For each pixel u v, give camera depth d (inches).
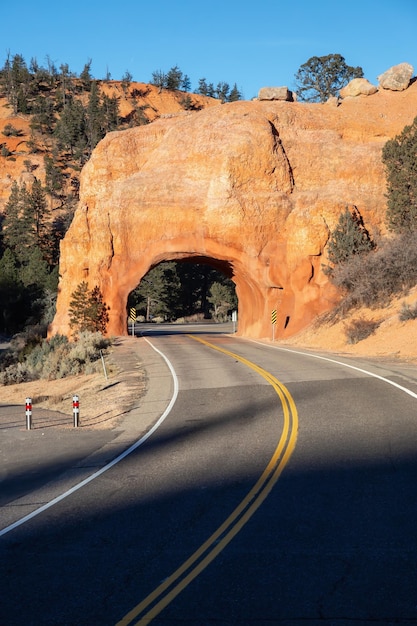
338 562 283.3
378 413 644.1
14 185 4773.6
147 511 382.6
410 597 246.2
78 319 2103.8
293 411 680.4
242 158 1994.3
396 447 502.6
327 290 1843.0
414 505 361.1
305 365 1083.9
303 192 2021.4
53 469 540.1
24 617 246.7
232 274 2260.1
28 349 1982.0
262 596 252.5
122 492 433.4
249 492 404.5
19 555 321.4
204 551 305.6
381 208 1987.0
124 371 1219.2
